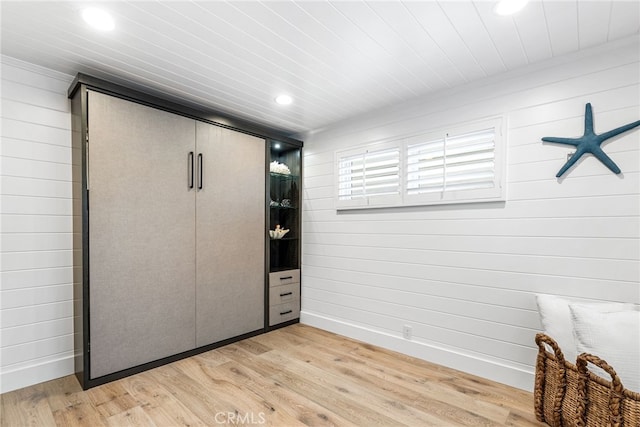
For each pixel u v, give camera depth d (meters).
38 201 2.19
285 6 1.53
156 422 1.78
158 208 2.45
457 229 2.49
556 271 2.05
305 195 3.67
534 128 2.15
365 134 3.11
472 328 2.40
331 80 2.36
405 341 2.76
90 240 2.12
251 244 3.14
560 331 1.79
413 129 2.75
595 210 1.93
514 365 2.21
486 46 1.91
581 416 1.47
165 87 2.45
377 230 3.00
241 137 3.05
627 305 1.70
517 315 2.20
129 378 2.27
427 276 2.65
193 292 2.67
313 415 1.87
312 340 3.09
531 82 2.16
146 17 1.61
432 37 1.81
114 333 2.22
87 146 2.10
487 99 2.35
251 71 2.21
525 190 2.18
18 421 1.78
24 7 1.52
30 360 2.16
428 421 1.82
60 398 2.00
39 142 2.19
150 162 2.41
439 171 2.57
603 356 1.45
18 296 2.12
